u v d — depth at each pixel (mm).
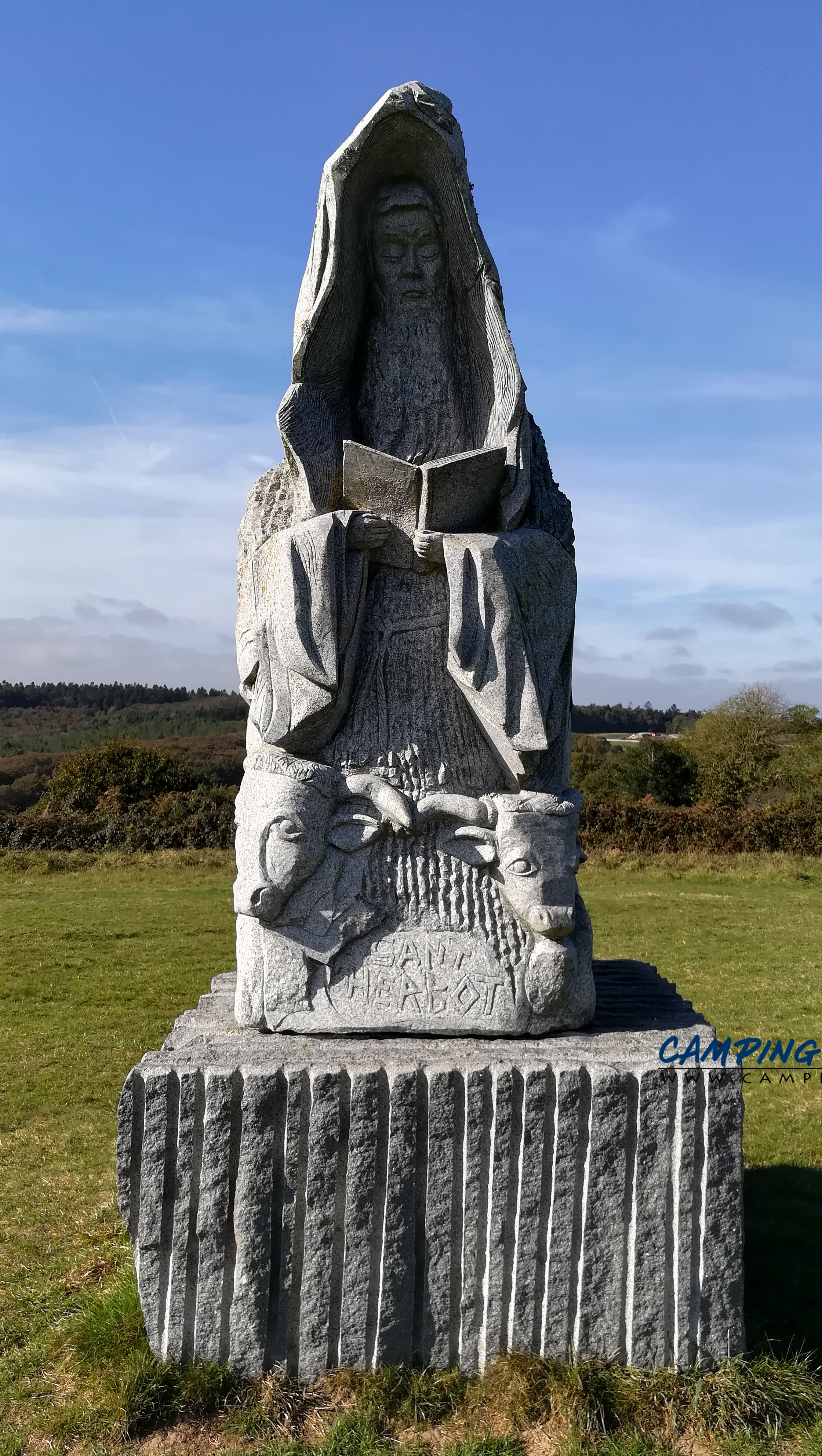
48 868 15062
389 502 3164
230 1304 2570
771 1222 3879
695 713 47156
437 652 3166
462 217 3260
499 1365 2551
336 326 3293
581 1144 2633
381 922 2916
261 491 3471
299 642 2912
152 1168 2570
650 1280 2609
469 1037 2816
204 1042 2770
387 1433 2434
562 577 3246
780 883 14109
